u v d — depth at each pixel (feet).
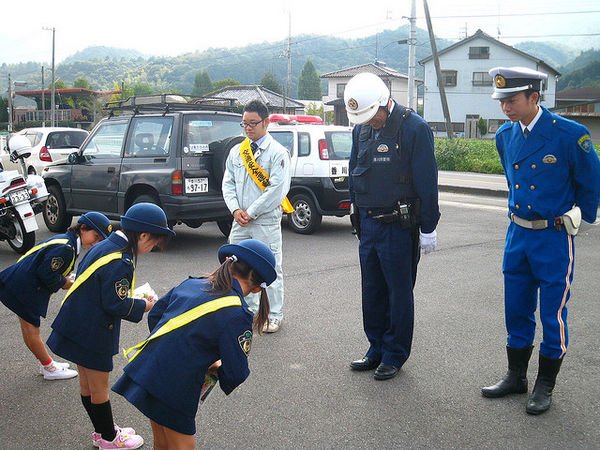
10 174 27.81
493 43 173.47
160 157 28.07
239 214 18.01
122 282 10.85
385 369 14.87
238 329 9.00
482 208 44.39
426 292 22.27
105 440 11.69
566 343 13.33
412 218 14.52
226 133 29.35
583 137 12.86
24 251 28.35
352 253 28.66
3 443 12.01
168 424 9.08
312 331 18.20
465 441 12.01
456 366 15.62
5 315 19.72
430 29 109.09
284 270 25.43
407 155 14.34
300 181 32.83
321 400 13.76
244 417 12.99
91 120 186.91
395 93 194.49
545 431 12.39
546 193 13.12
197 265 26.16
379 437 12.16
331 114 196.34
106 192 30.09
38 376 15.16
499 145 14.37
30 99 223.10
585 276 24.56
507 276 13.91
